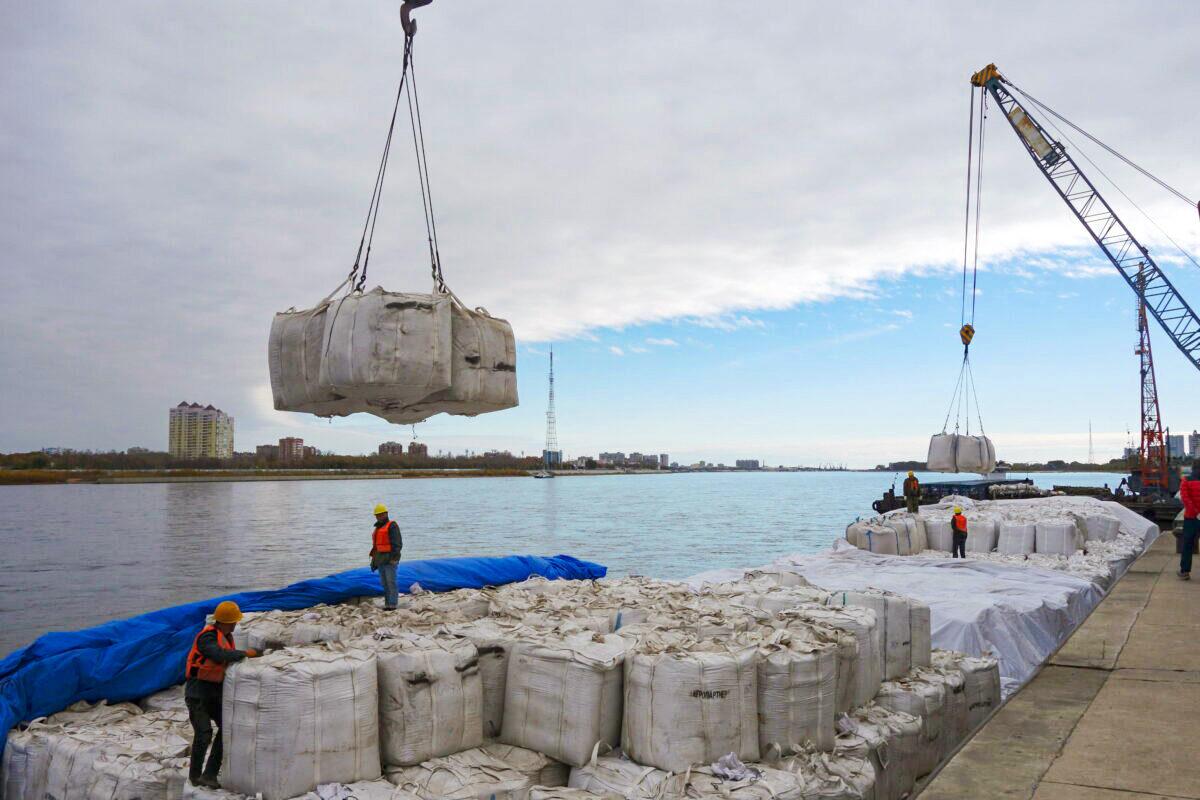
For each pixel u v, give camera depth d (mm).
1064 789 4629
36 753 6871
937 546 18422
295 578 33906
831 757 6004
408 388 5680
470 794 5438
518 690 6273
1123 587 11805
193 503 120750
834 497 126688
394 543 9609
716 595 9086
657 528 58562
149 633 8734
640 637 6469
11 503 123562
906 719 6945
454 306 6191
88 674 7766
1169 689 6582
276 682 5410
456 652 6117
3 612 25922
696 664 5602
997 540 18266
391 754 5734
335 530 62438
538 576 11141
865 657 7082
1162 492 38562
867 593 8297
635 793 5312
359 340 5531
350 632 7277
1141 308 52156
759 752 5875
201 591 30391
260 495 160250
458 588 11055
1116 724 5754
